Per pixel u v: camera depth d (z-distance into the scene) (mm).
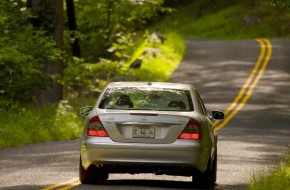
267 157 43000
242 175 34906
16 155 42969
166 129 28906
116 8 91562
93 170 30047
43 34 65188
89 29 94438
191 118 29094
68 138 55812
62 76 67938
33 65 58031
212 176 31641
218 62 108250
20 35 58562
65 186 29703
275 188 27016
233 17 181250
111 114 29047
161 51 111125
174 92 30562
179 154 28734
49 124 56219
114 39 95875
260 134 57719
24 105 65562
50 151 45125
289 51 117312
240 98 81438
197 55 115625
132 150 28734
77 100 72125
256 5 183000
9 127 52219
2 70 58688
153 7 93375
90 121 29312
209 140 29781
